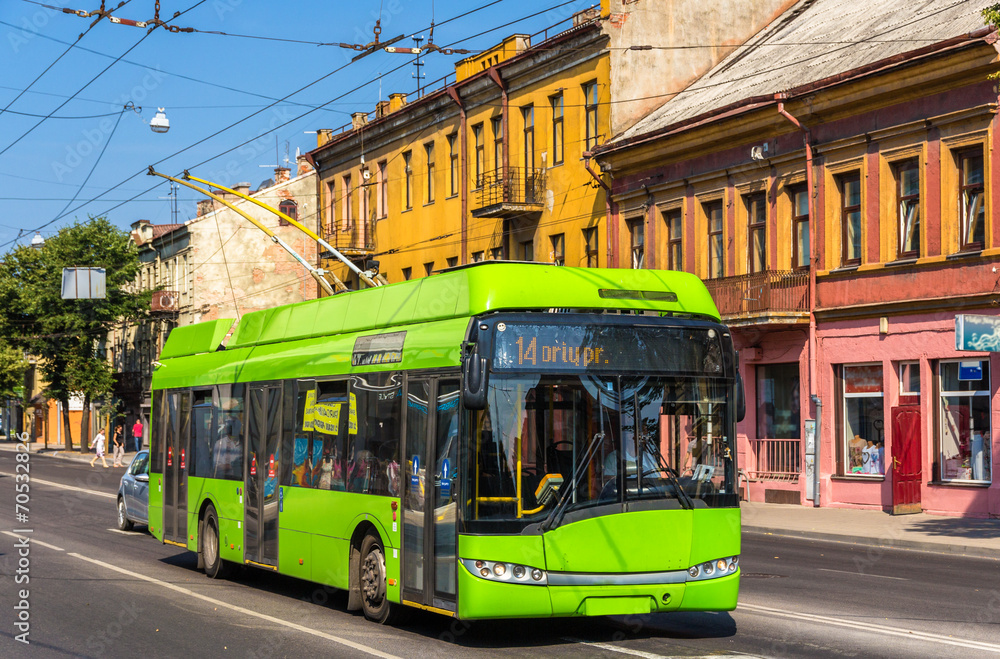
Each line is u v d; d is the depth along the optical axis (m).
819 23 33.44
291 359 13.47
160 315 65.62
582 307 10.04
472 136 40.09
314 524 12.40
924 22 27.03
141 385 67.81
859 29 29.88
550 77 36.31
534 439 9.56
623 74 34.16
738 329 28.69
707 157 30.72
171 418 17.59
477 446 9.53
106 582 14.70
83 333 62.56
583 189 35.09
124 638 10.52
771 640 10.03
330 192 51.25
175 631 10.87
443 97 41.19
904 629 10.62
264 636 10.50
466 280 10.14
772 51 33.38
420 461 10.34
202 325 17.19
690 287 10.59
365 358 11.64
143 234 72.44
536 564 9.40
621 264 33.66
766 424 29.20
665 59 34.94
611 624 11.02
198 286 62.78
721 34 36.00
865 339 26.06
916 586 13.92
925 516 23.72
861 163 26.22
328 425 12.34
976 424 23.66
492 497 9.47
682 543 9.72
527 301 9.90
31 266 64.12
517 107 37.72
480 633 10.55
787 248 28.41
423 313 10.79
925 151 24.69
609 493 9.61
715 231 30.88
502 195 37.38
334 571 11.93
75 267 61.09
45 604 12.69
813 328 27.31
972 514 23.28
